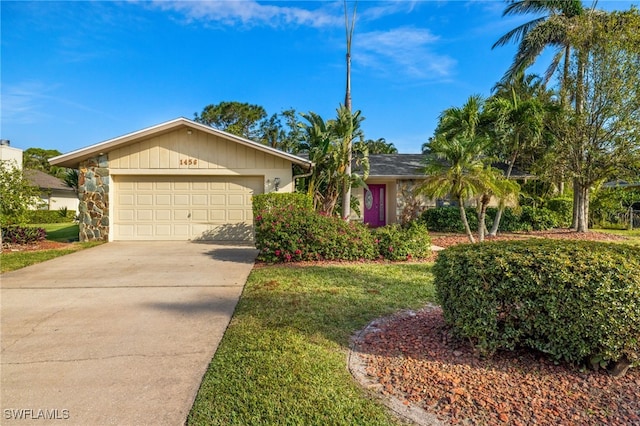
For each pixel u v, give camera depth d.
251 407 2.50
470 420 2.33
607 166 12.77
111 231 11.12
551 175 13.66
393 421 2.34
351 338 3.66
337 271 6.75
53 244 10.46
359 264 7.52
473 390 2.65
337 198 12.90
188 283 6.01
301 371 2.97
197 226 11.31
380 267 7.16
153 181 11.23
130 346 3.54
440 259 3.55
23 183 10.16
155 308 4.71
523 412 2.40
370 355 3.27
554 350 2.87
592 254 2.88
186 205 11.29
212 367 3.07
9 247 9.73
